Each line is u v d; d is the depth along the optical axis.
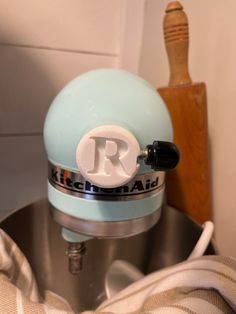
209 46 0.39
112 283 0.41
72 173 0.27
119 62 0.49
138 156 0.24
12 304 0.24
